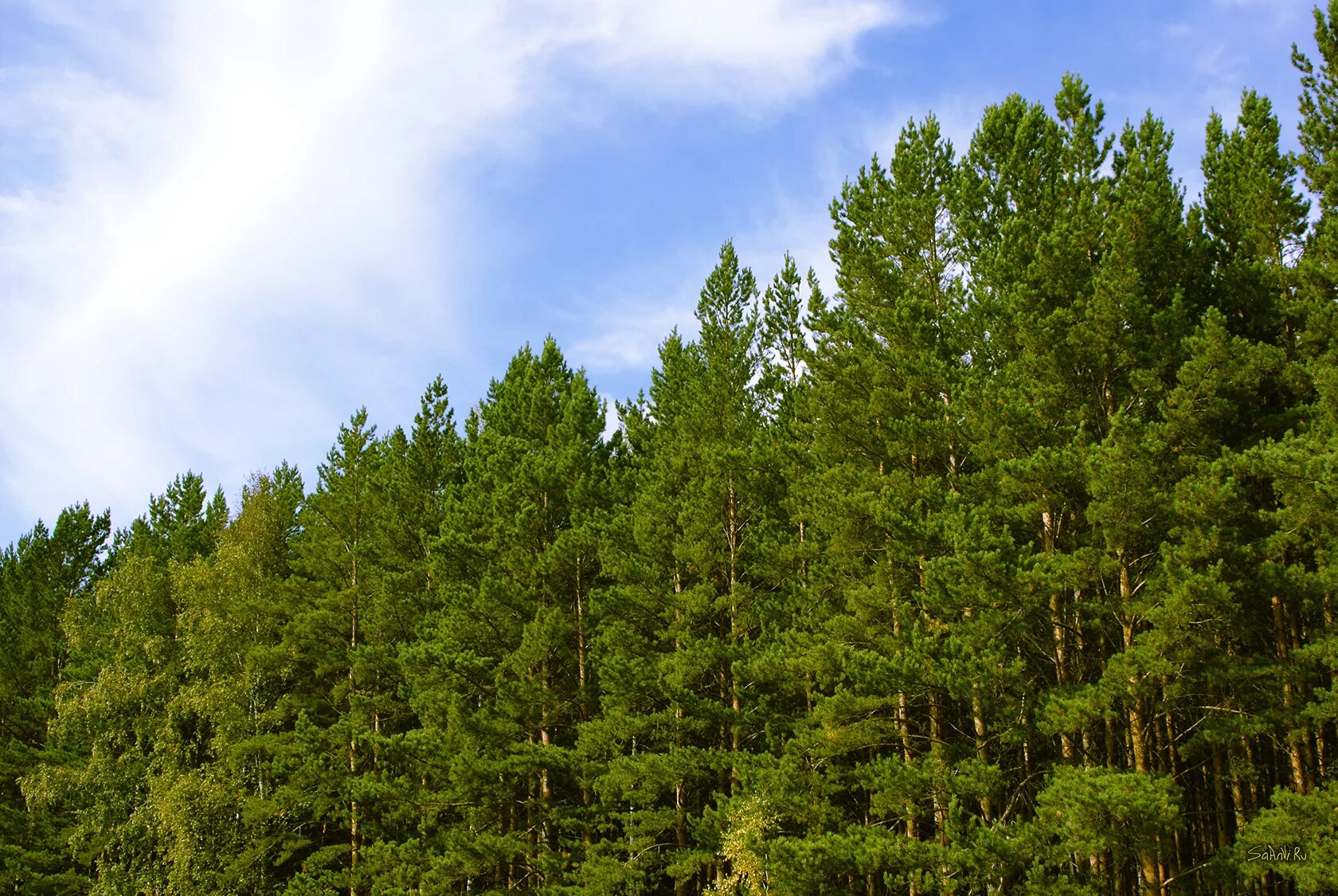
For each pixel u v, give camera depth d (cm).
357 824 2948
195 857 2881
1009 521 2077
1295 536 1727
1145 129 2327
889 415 2359
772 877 1817
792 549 2433
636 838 2366
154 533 4919
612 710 2417
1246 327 2102
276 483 4622
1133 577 1900
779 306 3244
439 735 2612
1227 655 1727
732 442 2762
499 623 2750
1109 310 1938
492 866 2502
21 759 4028
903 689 1853
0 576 5044
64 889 3631
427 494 3603
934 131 2734
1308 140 2214
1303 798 1505
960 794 1825
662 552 2647
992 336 2252
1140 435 1739
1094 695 1642
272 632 3419
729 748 2483
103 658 3734
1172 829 1571
